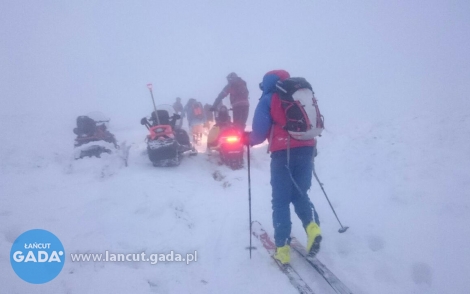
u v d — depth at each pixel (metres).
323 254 4.75
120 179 7.20
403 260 4.47
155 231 5.38
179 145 9.20
